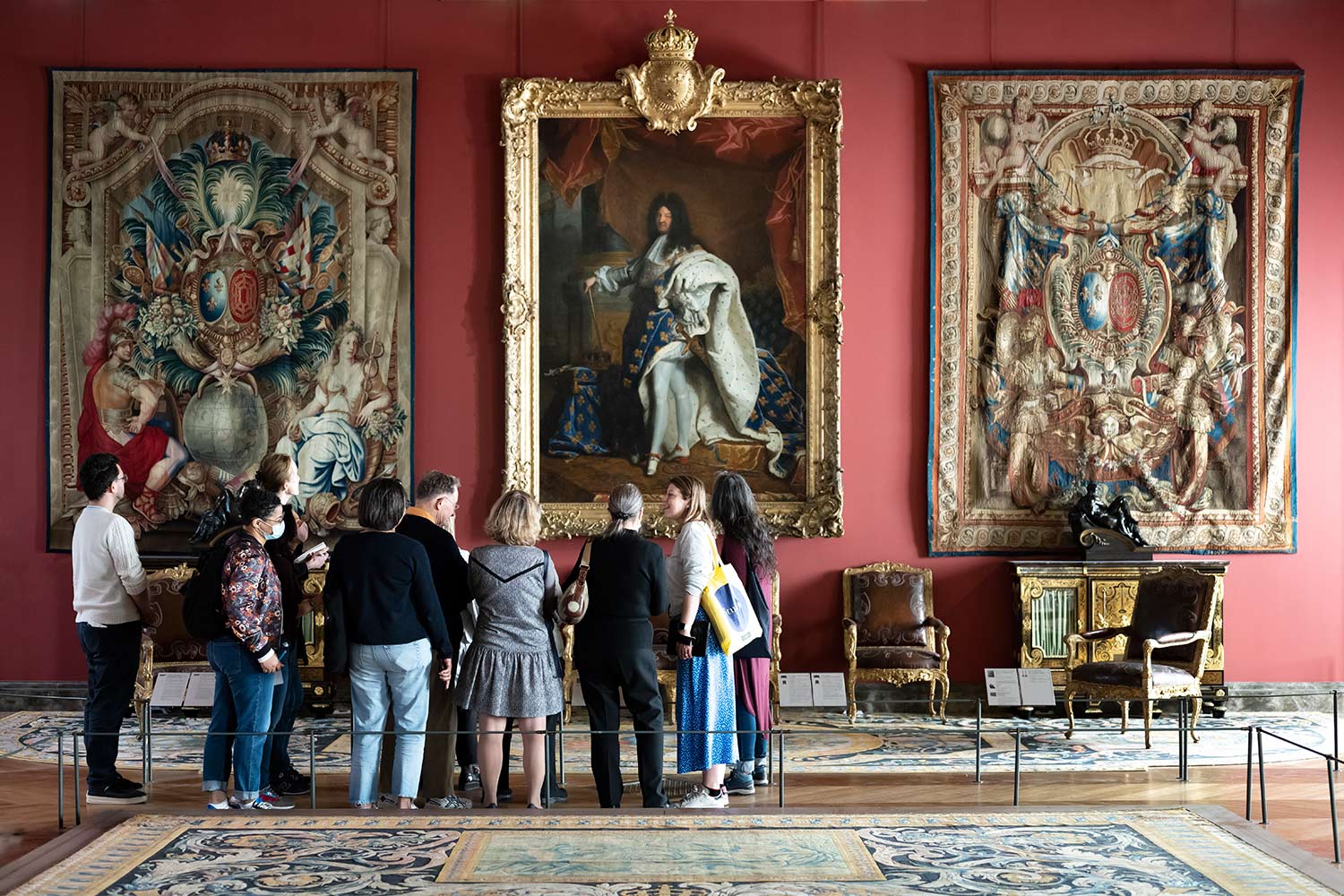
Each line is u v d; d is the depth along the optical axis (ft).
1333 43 35.45
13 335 35.32
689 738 22.50
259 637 20.34
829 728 31.83
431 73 35.50
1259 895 15.34
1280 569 35.40
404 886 15.64
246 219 35.42
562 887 15.61
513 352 34.91
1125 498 34.81
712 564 22.33
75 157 35.27
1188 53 35.50
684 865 16.58
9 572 35.12
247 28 35.45
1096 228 35.45
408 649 20.47
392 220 35.27
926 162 35.45
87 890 15.52
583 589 21.07
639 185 35.37
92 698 23.27
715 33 35.58
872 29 35.53
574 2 35.53
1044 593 33.76
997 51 35.50
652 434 35.27
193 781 25.18
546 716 21.06
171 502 35.22
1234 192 35.37
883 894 15.35
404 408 35.22
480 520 35.45
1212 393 35.37
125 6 35.32
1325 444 35.45
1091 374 35.40
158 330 35.35
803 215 35.17
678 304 35.32
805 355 35.17
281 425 35.29
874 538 35.40
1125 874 16.25
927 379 35.42
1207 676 33.19
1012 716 34.09
